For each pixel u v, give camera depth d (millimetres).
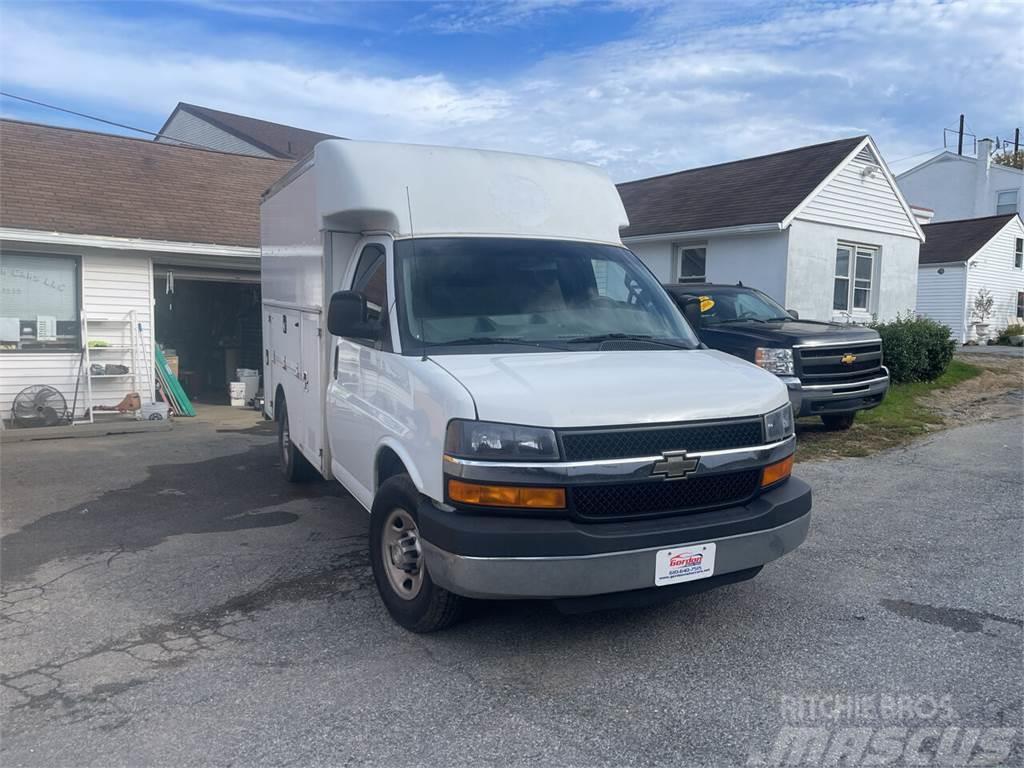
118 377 13023
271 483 8109
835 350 9156
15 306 12180
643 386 3893
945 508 6633
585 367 4086
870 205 16266
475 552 3576
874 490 7223
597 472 3633
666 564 3723
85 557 5738
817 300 15383
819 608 4590
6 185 12789
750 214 15180
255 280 14750
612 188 5754
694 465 3811
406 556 4273
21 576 5348
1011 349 24562
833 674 3820
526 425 3615
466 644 4164
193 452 10016
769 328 9492
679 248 16766
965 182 36688
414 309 4562
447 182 5129
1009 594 4781
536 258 5012
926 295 29172
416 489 4078
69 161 14359
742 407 3998
